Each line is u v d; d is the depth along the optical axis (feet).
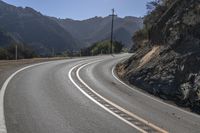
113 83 72.18
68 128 30.19
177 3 90.27
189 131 33.35
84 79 73.26
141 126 33.17
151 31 101.30
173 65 64.34
